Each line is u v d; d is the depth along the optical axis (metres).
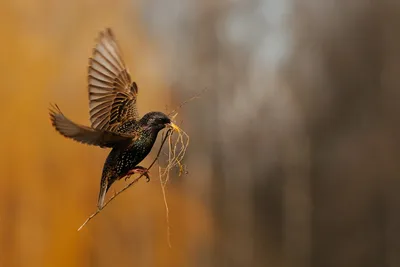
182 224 16.12
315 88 25.81
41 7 13.81
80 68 13.82
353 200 22.73
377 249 21.55
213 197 23.36
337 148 24.03
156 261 14.65
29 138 13.26
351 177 23.17
